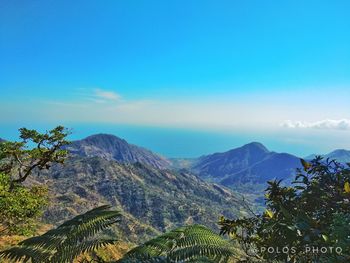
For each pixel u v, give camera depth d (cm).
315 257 362
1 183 2472
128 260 320
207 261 303
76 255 332
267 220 450
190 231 345
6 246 2198
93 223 365
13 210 2314
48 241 365
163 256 309
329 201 423
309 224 383
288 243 377
